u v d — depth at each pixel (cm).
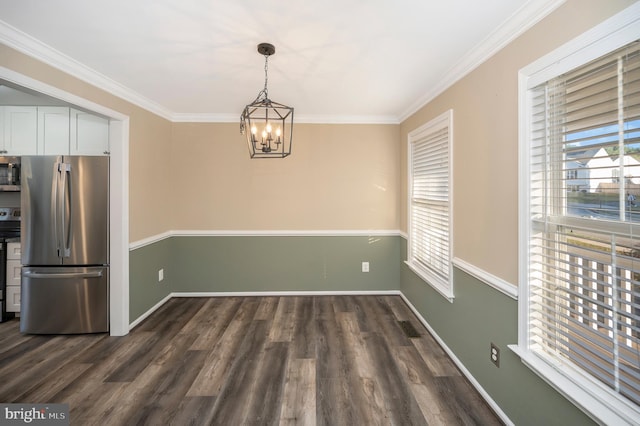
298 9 154
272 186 373
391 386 201
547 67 136
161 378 210
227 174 370
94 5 151
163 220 352
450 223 233
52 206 269
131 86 268
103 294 276
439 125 254
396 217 379
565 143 131
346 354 241
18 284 310
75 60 214
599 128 117
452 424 168
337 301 359
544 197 145
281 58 210
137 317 297
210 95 293
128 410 178
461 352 217
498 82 174
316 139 372
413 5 150
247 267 376
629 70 103
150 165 322
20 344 258
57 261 273
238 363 228
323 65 221
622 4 104
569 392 121
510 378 162
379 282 382
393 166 376
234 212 373
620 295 113
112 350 248
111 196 274
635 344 109
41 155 280
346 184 375
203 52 202
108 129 296
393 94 286
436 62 215
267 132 205
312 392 195
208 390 197
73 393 194
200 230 371
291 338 268
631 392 105
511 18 157
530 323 149
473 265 202
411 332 280
